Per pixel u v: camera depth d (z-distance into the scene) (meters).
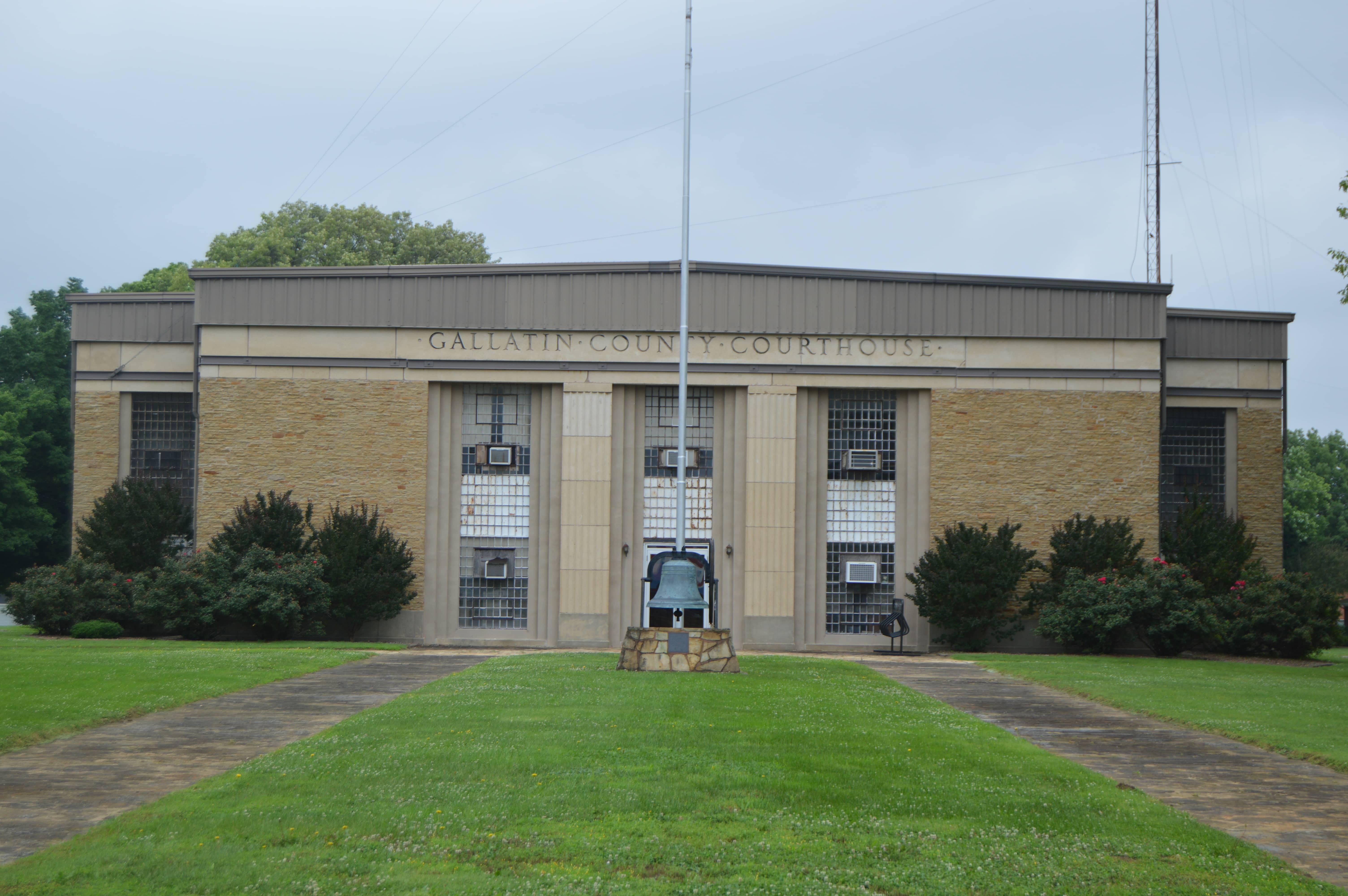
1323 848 10.13
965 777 12.23
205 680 18.81
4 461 62.91
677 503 22.08
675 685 18.59
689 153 23.14
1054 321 33.00
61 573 31.31
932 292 32.94
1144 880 8.93
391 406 32.56
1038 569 31.95
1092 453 32.78
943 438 32.69
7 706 15.40
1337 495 99.94
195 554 31.66
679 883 8.62
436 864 8.90
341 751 12.81
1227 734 15.63
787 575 32.09
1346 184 25.66
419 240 67.88
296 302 32.69
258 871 8.58
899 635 31.22
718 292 32.69
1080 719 17.11
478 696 17.17
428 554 32.28
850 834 10.00
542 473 32.72
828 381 32.69
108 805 10.76
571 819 10.22
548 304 32.72
